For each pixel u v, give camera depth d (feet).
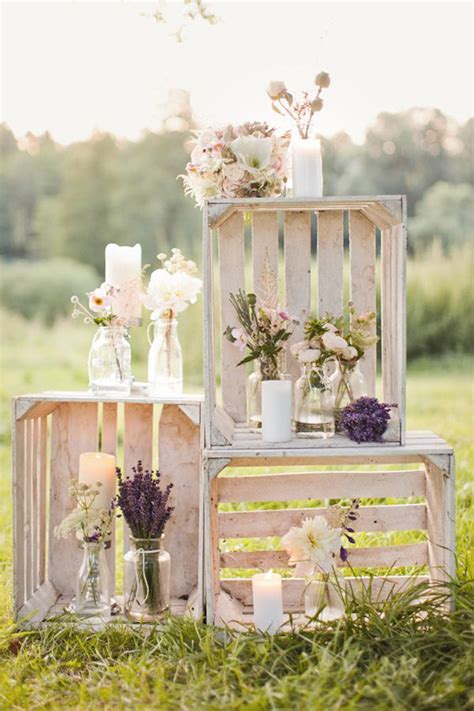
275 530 10.43
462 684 7.50
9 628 9.25
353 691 7.39
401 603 8.89
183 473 10.46
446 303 33.60
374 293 10.43
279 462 10.49
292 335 10.41
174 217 38.68
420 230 36.70
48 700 7.80
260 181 9.54
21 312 37.27
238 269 10.42
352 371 9.84
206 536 9.12
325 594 9.24
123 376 9.98
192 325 31.14
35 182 38.96
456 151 37.32
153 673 8.20
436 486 9.82
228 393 10.56
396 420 9.34
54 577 10.72
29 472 10.01
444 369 32.60
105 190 38.86
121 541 13.84
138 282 10.19
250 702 7.26
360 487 10.39
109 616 9.68
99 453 10.09
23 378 31.68
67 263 38.55
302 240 10.37
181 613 9.87
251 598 10.42
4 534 13.35
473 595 9.23
